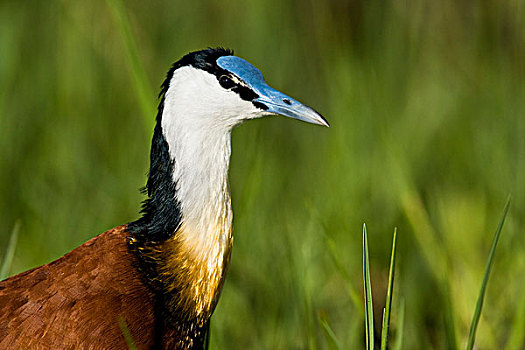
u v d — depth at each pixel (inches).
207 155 291.6
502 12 581.6
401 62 581.0
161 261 285.0
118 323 270.5
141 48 547.5
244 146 477.7
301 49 579.5
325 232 348.2
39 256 422.9
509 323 391.5
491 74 567.2
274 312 382.0
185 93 291.1
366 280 255.1
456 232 451.5
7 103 494.9
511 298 400.5
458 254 435.2
